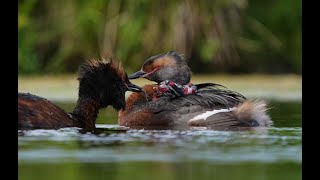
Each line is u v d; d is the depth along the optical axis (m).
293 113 18.69
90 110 14.75
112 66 14.94
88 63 14.92
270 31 31.86
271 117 17.48
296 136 12.98
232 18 30.41
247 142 12.04
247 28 31.22
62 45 30.42
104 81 14.83
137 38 29.59
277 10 31.86
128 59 29.73
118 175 9.31
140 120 15.61
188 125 15.24
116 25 29.81
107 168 9.75
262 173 9.52
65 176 9.24
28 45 30.31
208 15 29.78
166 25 29.61
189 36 29.61
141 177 9.18
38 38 30.39
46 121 13.71
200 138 12.62
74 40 30.31
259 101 16.28
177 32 29.47
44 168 9.77
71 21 30.30
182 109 15.48
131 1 29.70
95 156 10.57
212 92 16.05
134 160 10.28
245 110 15.16
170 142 12.05
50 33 30.44
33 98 13.94
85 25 30.06
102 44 29.98
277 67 31.86
